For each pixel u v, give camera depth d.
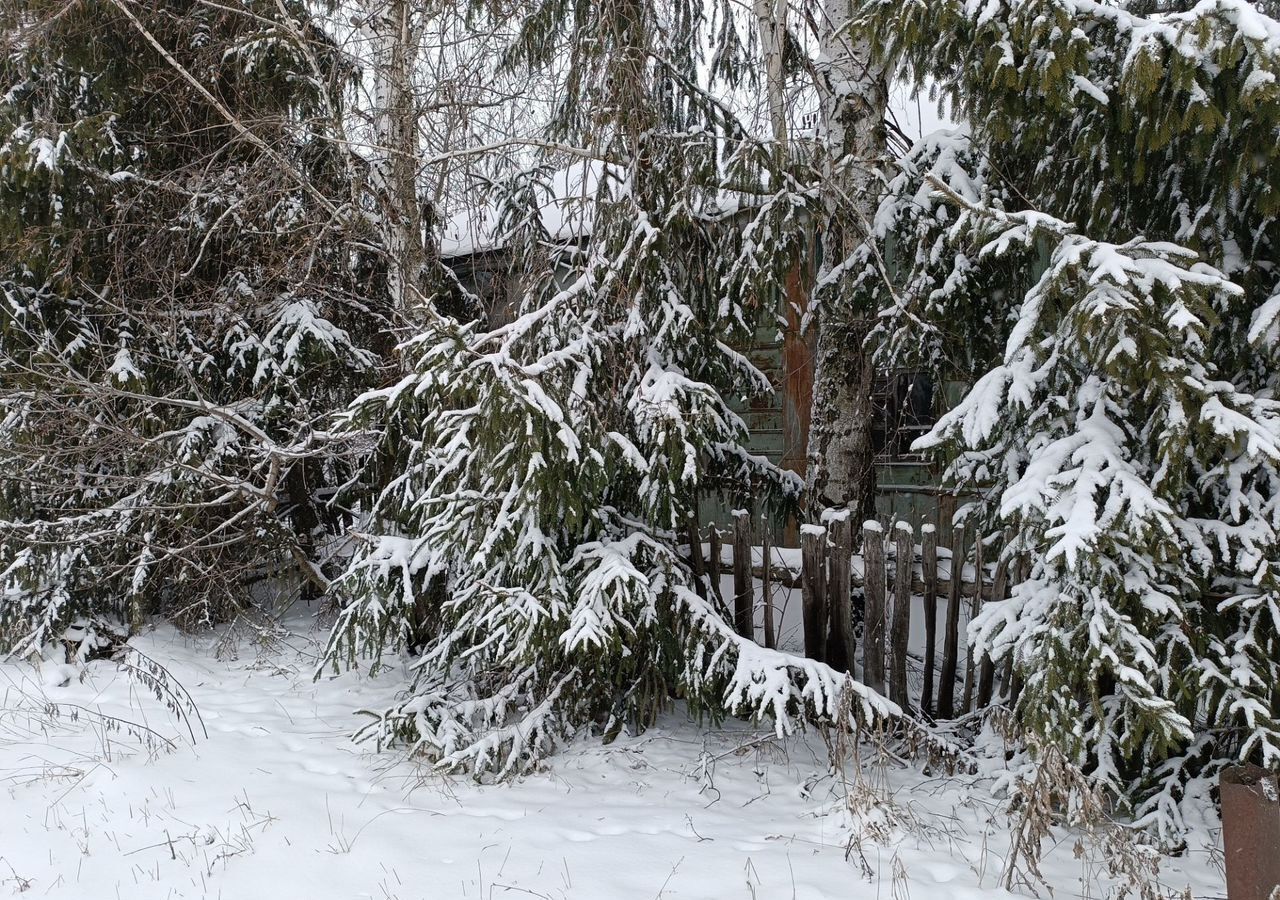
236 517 6.21
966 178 4.89
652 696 5.09
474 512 4.73
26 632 6.35
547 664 4.82
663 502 4.75
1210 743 3.81
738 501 6.15
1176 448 3.37
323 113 6.88
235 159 7.14
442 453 4.86
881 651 4.96
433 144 6.59
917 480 8.02
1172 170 4.09
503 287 7.52
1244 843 2.42
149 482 6.47
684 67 6.54
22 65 6.57
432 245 7.01
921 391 8.05
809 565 5.12
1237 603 3.63
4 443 6.19
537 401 4.26
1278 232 3.91
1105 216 4.19
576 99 5.77
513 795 4.29
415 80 6.69
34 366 6.28
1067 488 3.58
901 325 5.30
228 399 7.16
